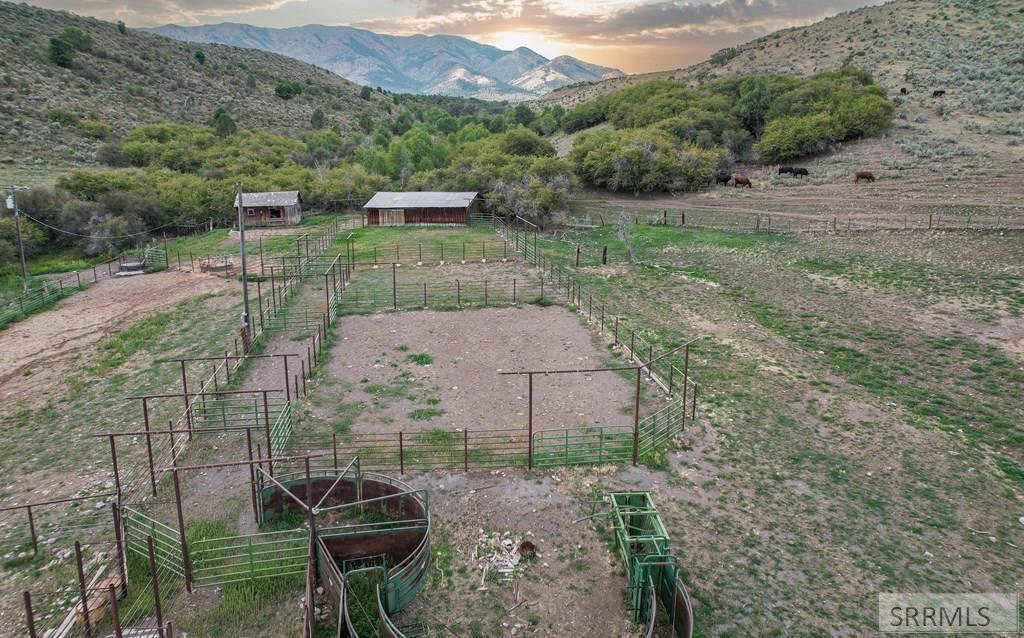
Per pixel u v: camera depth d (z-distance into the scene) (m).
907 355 28.64
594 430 21.97
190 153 85.88
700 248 50.06
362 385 26.00
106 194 62.28
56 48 108.88
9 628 13.62
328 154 101.25
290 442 21.25
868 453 20.72
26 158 74.94
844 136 78.44
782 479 19.11
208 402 24.20
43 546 16.39
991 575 15.18
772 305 36.09
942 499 18.27
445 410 23.73
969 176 60.72
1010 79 84.56
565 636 13.34
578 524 16.84
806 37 136.50
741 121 93.25
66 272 50.88
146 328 34.50
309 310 36.00
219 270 47.94
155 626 13.44
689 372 27.08
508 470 19.42
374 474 17.69
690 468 19.62
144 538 16.00
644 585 13.46
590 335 31.78
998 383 25.66
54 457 21.16
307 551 15.30
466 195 67.94
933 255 42.53
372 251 52.34
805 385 25.91
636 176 75.44
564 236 57.97
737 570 15.20
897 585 14.82
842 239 48.84
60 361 30.52
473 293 39.09
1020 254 40.44
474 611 14.01
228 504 17.83
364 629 13.38
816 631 13.45
